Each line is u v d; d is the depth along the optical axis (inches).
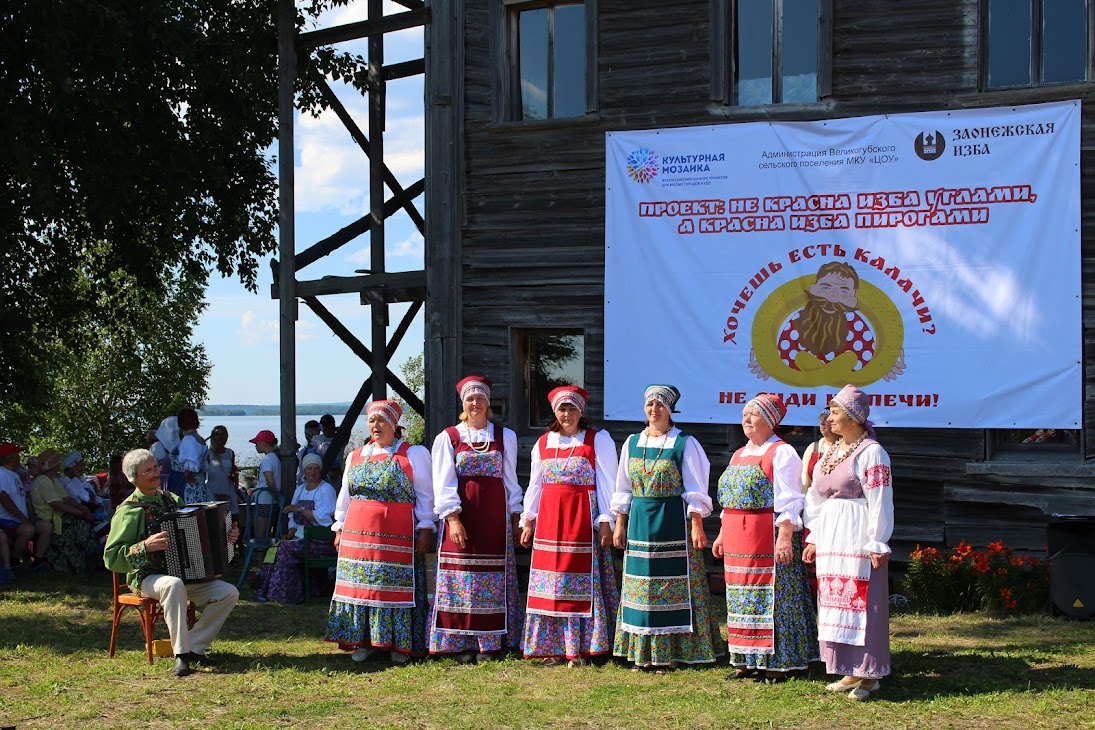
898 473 360.5
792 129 371.2
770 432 248.4
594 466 264.5
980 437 351.9
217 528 273.3
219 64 521.3
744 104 385.1
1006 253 347.3
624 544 265.1
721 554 251.8
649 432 260.5
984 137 350.6
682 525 257.0
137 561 265.4
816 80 374.0
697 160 381.4
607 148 391.9
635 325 386.9
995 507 351.3
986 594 322.7
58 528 430.3
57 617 338.3
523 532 269.9
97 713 226.1
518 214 405.7
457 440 272.1
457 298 411.2
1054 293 342.3
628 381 387.5
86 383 997.8
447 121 413.4
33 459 462.0
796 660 240.1
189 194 526.6
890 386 357.7
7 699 239.5
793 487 239.3
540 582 264.1
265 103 534.9
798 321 368.8
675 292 382.6
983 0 355.3
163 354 1012.5
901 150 358.9
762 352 372.5
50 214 512.1
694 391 379.9
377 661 273.4
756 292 373.7
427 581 317.1
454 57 414.6
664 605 253.8
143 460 272.7
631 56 393.7
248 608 356.2
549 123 400.2
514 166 406.3
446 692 238.5
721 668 253.9
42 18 439.5
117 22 453.1
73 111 488.4
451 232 412.2
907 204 358.0
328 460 466.3
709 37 384.2
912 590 334.0
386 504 270.8
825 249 366.3
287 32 454.3
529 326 402.6
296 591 370.3
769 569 242.2
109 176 495.5
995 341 346.9
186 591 266.8
